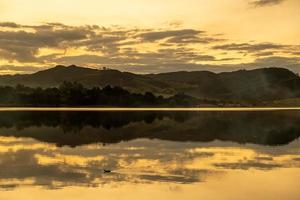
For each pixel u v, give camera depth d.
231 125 80.75
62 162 35.94
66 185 27.59
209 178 29.75
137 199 24.56
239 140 53.56
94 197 24.89
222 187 27.27
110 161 36.19
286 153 41.66
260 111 158.88
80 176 30.19
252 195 25.59
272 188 27.17
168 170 32.25
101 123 83.06
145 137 56.78
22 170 32.47
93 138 55.47
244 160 37.19
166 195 25.34
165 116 112.38
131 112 137.50
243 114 130.62
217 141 52.25
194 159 37.47
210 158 38.19
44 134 60.72
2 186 27.38
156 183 28.12
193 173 31.28
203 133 63.19
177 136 58.34
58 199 24.53
